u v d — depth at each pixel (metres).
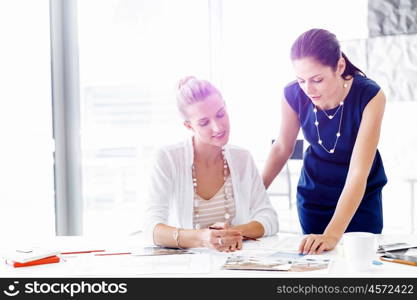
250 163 1.76
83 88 2.96
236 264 1.22
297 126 1.98
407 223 3.50
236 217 1.69
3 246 1.54
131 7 3.29
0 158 2.55
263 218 1.64
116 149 3.29
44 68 2.79
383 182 1.93
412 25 3.30
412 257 1.23
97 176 3.34
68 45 2.87
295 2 3.61
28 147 2.70
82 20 2.96
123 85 3.26
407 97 3.36
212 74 3.67
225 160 1.69
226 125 1.64
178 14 3.52
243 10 3.69
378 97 1.75
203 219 1.66
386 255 1.27
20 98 2.65
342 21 3.49
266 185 2.01
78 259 1.33
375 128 1.71
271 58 3.69
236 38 3.71
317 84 1.77
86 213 3.15
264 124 3.74
